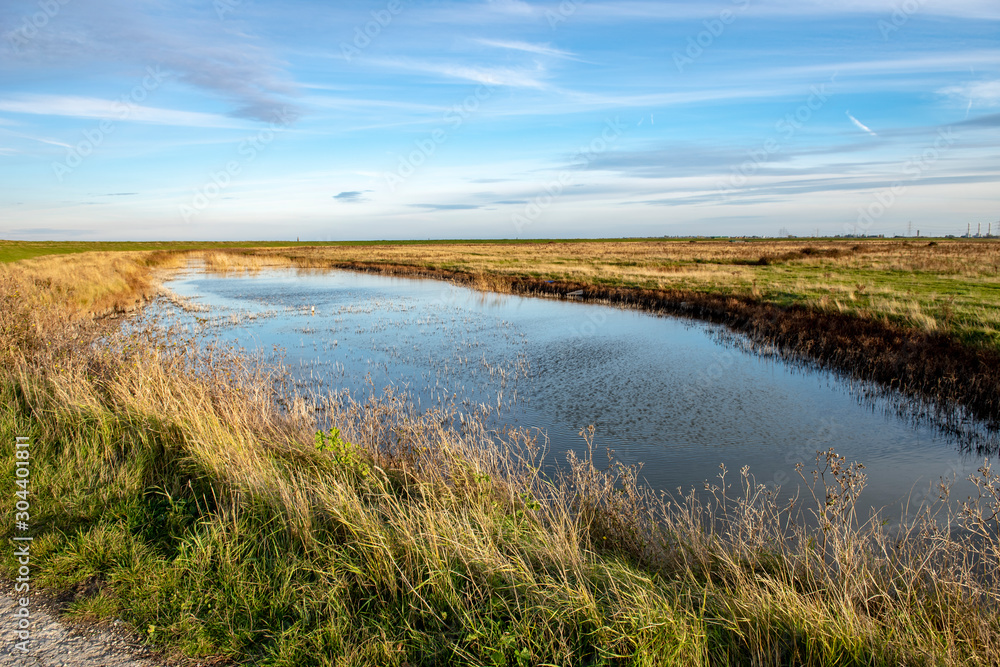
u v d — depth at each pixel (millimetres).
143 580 3611
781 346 15312
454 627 3262
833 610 3447
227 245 152750
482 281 34188
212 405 7164
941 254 40750
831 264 36438
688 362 14078
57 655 2998
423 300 27406
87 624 3262
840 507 5074
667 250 70938
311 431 7117
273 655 3023
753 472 7578
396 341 16734
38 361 8250
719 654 3164
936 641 3199
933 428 9312
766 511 6145
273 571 3717
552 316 21828
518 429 9195
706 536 4879
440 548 3809
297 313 22547
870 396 11078
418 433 7258
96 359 8719
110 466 5191
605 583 3656
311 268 52500
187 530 4199
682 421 9711
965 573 3969
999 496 5016
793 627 3242
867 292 20250
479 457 6453
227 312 22500
